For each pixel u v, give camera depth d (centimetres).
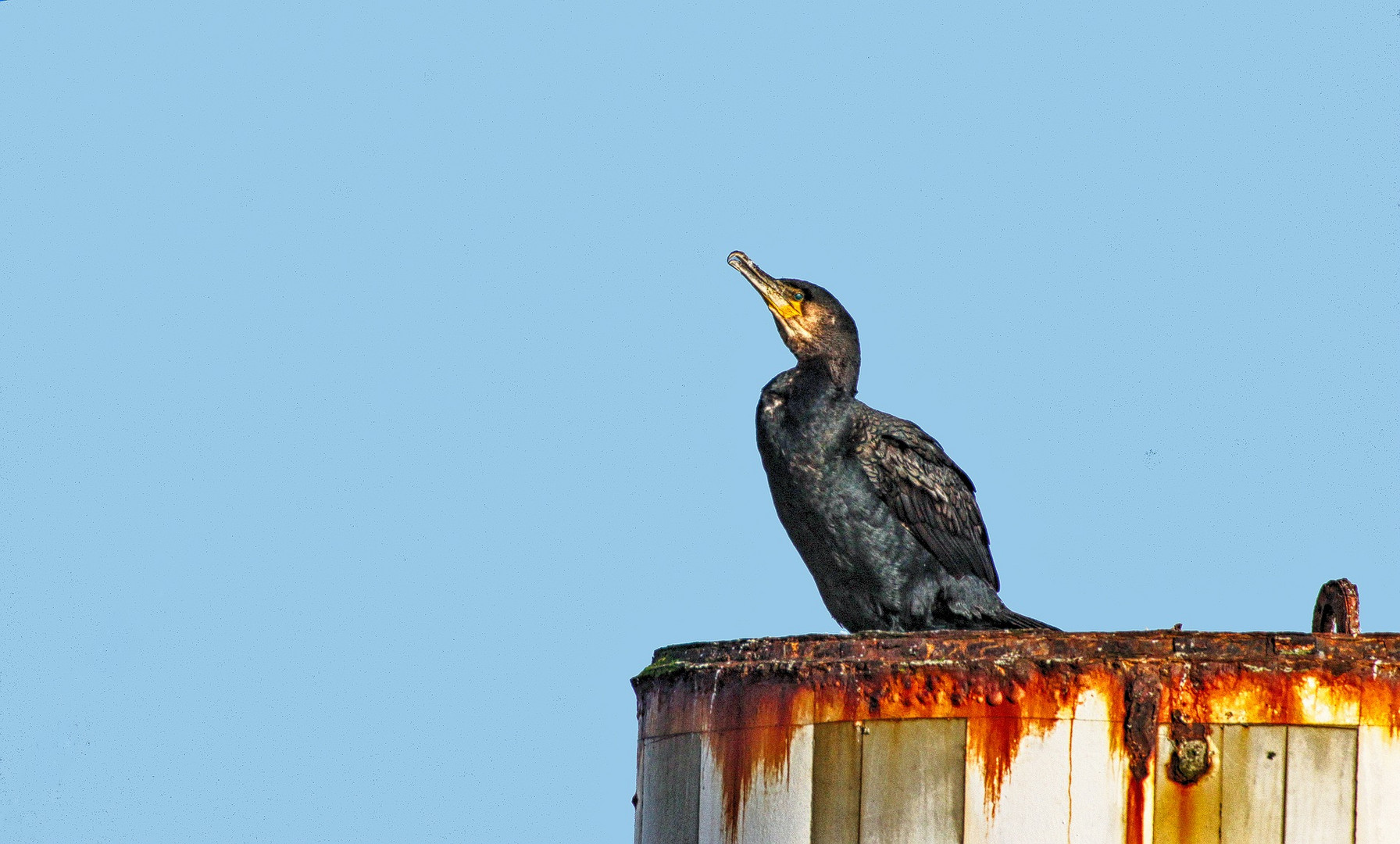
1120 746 1319
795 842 1400
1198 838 1289
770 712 1448
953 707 1370
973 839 1340
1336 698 1297
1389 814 1273
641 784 1598
